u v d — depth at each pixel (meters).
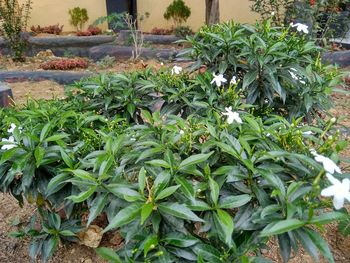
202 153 1.29
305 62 2.28
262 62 2.03
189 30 8.12
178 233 1.13
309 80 2.10
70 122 1.93
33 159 1.55
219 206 1.13
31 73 5.94
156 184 1.16
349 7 6.18
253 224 1.10
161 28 8.70
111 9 8.55
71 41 7.68
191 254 1.11
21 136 1.58
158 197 1.10
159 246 1.11
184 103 2.19
